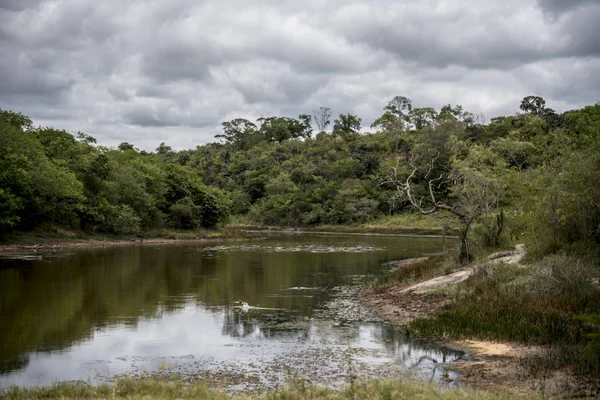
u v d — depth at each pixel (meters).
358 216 89.94
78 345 14.24
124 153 73.75
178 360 12.88
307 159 116.38
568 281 16.80
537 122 38.72
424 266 27.86
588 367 10.88
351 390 9.32
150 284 25.11
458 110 132.62
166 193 67.12
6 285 24.09
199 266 32.91
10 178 41.12
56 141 53.84
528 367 11.48
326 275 29.08
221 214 71.31
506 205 34.16
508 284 18.70
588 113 29.03
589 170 20.38
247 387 10.78
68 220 50.84
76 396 9.48
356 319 17.70
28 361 12.77
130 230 55.91
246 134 157.25
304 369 12.09
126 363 12.65
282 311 19.06
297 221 97.06
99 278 26.81
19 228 46.12
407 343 14.45
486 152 33.22
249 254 42.03
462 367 12.04
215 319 17.66
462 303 17.52
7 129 43.28
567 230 21.38
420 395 8.98
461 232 27.00
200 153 142.62
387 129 117.31
